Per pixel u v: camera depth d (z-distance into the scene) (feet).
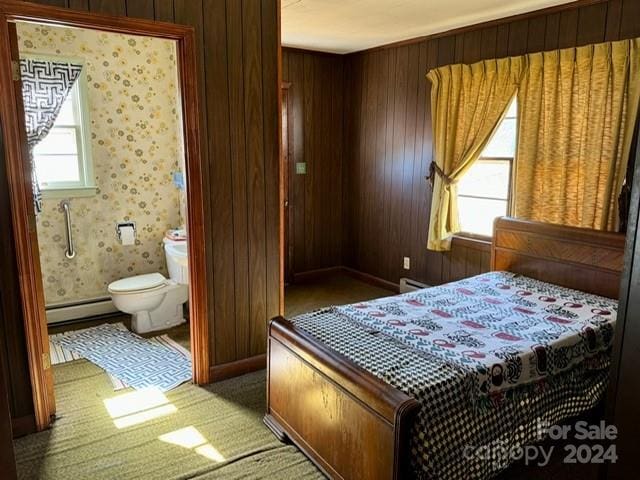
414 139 15.11
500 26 12.27
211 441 8.11
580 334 7.88
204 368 9.98
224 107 9.47
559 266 10.45
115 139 13.85
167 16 8.61
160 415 8.90
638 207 2.80
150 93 14.23
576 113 10.75
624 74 9.86
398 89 15.46
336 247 18.60
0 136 7.51
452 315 8.69
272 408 8.39
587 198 10.56
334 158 17.94
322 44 15.57
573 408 7.83
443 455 5.98
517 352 7.06
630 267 2.89
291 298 16.01
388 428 5.62
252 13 9.53
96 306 14.05
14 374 8.12
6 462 3.13
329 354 6.77
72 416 8.86
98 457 7.69
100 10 8.01
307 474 7.25
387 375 6.26
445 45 13.75
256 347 10.66
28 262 7.98
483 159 13.38
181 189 14.97
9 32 7.54
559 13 11.04
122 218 14.28
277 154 10.30
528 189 11.72
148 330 13.08
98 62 13.25
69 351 11.71
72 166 13.43
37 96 12.12
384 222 16.67
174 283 13.53
